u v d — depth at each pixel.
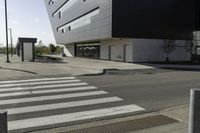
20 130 5.21
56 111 6.69
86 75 16.67
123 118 6.07
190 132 3.45
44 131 5.16
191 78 14.89
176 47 34.75
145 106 7.31
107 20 31.17
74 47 59.47
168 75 16.89
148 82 12.77
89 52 48.69
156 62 31.53
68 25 54.94
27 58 33.50
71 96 8.70
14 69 19.84
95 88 10.57
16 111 6.68
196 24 35.91
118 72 19.19
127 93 9.38
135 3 30.89
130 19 30.73
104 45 40.41
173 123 5.56
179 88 10.76
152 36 32.38
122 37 30.52
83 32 42.78
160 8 32.69
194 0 35.56
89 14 39.31
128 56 32.59
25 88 10.55
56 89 10.27
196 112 3.36
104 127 5.33
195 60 34.94
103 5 32.53
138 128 5.23
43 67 22.31
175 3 33.94
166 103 7.74
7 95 8.91
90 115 6.31
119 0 29.92
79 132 5.04
